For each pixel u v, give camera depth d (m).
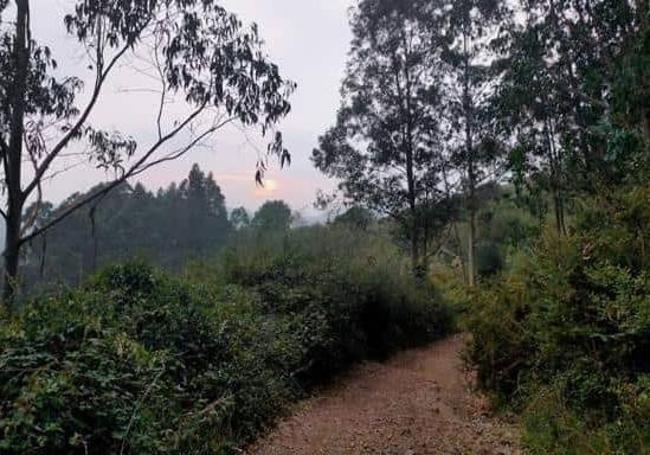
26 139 8.47
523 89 10.77
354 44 19.83
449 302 14.88
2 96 7.60
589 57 9.85
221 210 30.47
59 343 3.98
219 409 4.77
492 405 6.14
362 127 19.67
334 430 5.49
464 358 7.15
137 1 7.78
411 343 12.25
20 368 3.49
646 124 6.99
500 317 6.33
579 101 10.51
